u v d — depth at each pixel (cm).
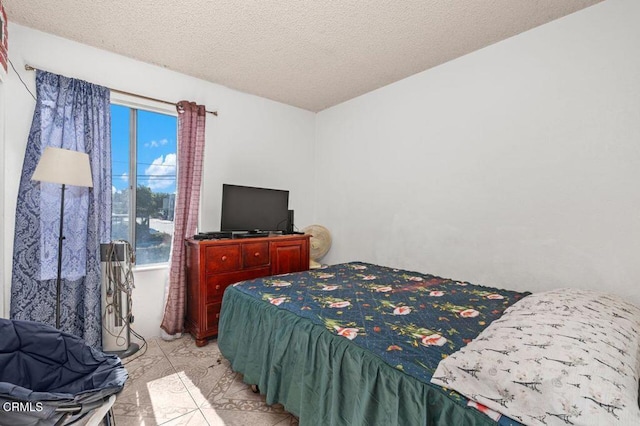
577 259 198
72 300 227
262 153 354
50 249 218
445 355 115
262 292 200
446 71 268
